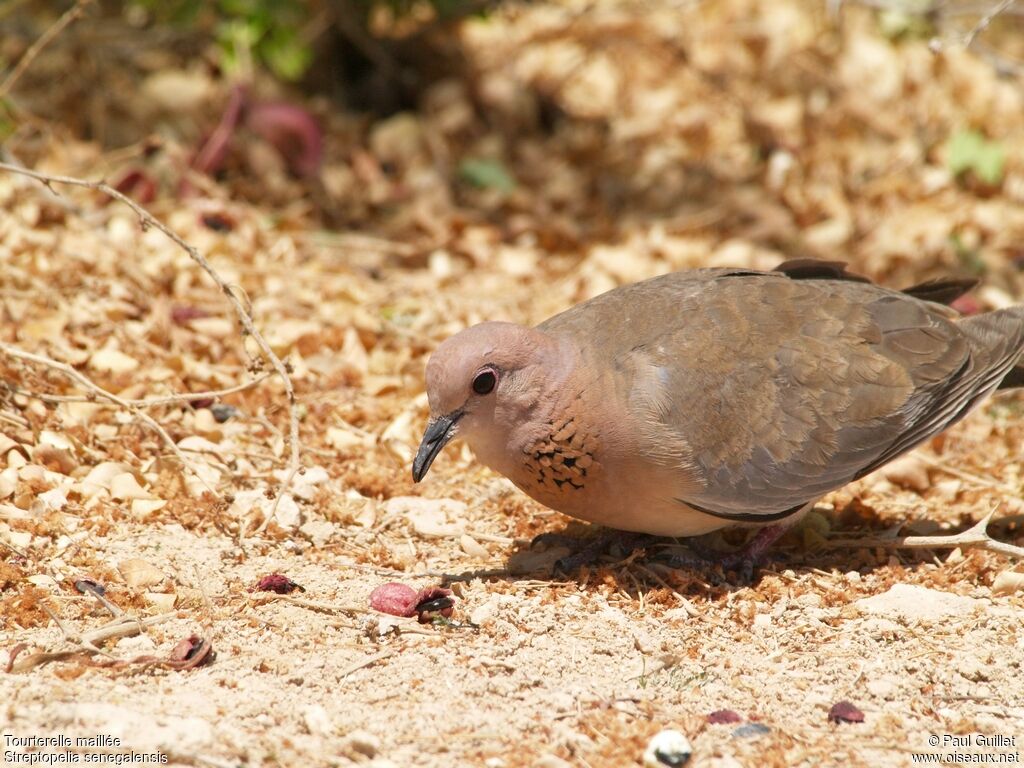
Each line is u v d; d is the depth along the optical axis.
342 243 15.80
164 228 10.55
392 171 18.02
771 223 17.12
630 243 16.33
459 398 9.34
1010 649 8.93
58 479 10.36
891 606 9.41
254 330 10.37
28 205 14.61
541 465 9.51
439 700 7.97
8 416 10.96
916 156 18.67
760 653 8.88
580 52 20.52
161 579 9.20
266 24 16.95
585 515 9.83
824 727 8.01
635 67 20.30
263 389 12.13
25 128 15.91
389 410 12.23
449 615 9.05
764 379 9.79
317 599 9.17
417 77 19.64
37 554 9.37
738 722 7.95
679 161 18.75
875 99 19.75
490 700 8.03
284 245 15.12
